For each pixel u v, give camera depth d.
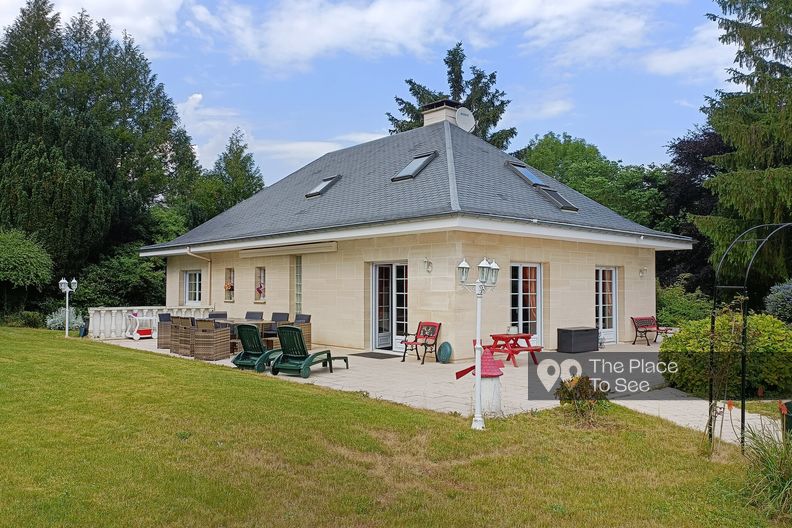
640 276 16.31
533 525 4.12
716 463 5.48
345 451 5.49
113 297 22.52
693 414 7.48
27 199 20.02
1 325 18.12
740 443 5.69
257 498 4.33
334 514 4.16
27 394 6.73
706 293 22.52
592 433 6.37
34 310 20.30
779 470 4.54
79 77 32.09
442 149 14.70
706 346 8.65
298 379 9.45
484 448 5.77
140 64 39.34
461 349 11.58
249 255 17.12
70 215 20.56
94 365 8.91
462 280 6.73
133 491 4.26
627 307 15.81
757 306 18.98
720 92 21.98
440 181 12.67
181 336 12.23
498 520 4.19
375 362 11.53
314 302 14.98
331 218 13.66
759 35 15.96
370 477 4.90
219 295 18.69
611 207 27.44
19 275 18.02
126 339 15.52
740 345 6.04
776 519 4.31
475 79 37.19
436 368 10.75
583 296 14.57
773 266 16.27
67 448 5.04
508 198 12.76
